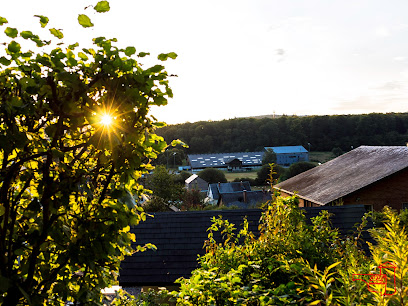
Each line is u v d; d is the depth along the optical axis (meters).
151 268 8.95
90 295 2.09
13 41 1.87
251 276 3.31
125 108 1.91
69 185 1.90
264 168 66.75
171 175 35.06
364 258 3.63
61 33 1.94
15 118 2.02
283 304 2.40
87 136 2.04
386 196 19.88
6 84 1.90
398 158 21.45
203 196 41.12
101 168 2.13
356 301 1.87
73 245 2.00
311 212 11.14
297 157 85.62
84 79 2.02
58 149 1.95
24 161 1.86
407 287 1.66
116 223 2.07
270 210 4.65
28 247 2.05
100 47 2.02
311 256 3.77
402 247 1.86
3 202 1.88
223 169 88.38
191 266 8.99
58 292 2.00
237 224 10.45
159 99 2.07
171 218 10.83
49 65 1.89
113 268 2.23
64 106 1.85
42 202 1.91
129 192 2.17
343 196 19.25
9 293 1.85
